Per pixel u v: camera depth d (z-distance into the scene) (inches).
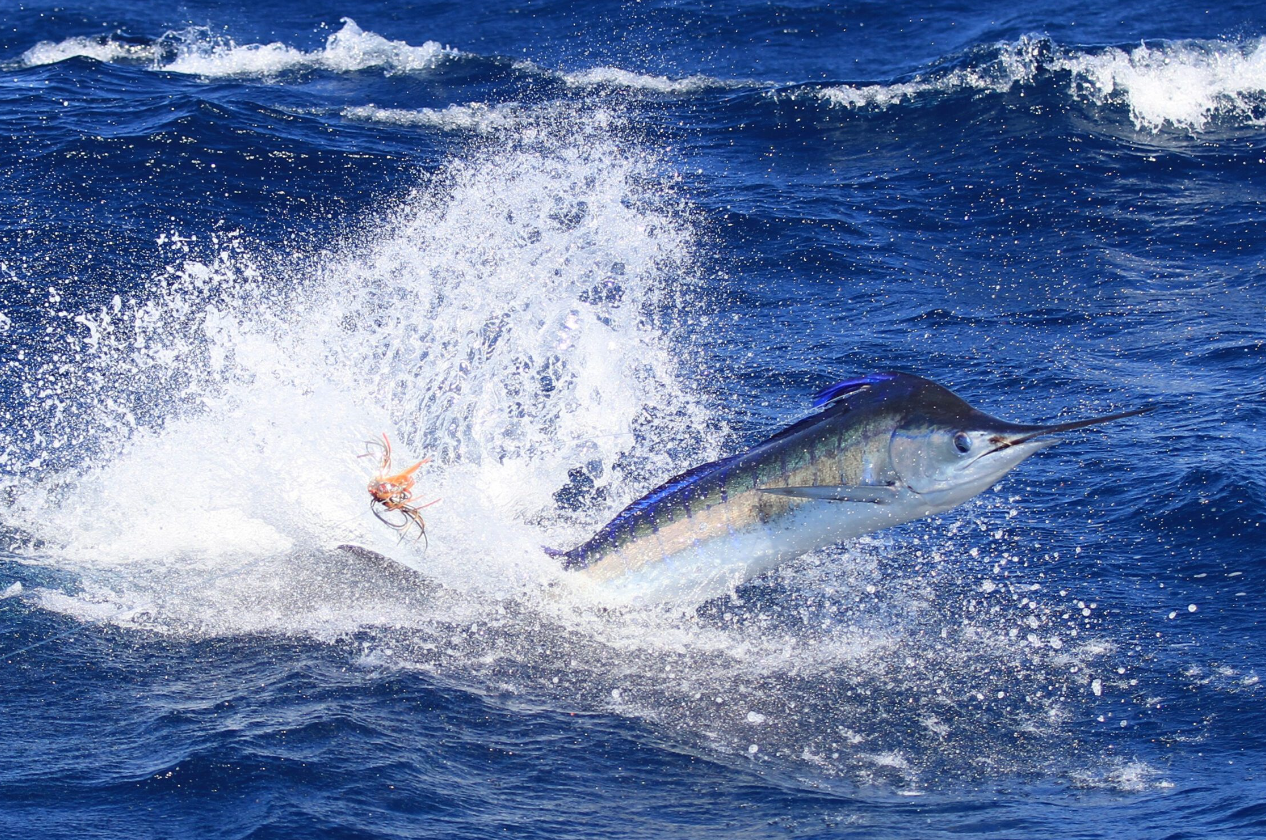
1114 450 754.2
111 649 522.9
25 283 986.7
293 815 411.2
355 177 1251.2
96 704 480.7
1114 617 583.8
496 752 463.8
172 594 574.6
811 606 593.6
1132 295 1049.5
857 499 481.7
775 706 509.0
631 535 536.4
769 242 1147.9
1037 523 676.1
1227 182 1298.0
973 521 678.5
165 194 1178.6
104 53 1734.7
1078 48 1600.6
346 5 2032.5
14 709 474.6
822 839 416.5
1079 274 1099.3
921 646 560.7
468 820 419.5
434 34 1894.7
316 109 1476.4
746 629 569.6
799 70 1692.9
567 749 469.4
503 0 2015.3
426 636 545.3
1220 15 1818.4
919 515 485.4
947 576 624.1
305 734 460.8
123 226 1107.9
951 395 479.8
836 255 1123.9
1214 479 699.4
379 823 412.8
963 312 1019.3
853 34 1830.7
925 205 1249.4
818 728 495.2
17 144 1262.3
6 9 1934.1
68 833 398.9
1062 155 1347.2
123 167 1218.6
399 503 600.1
